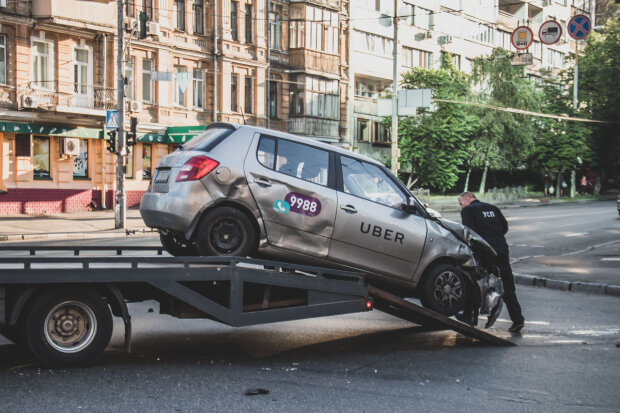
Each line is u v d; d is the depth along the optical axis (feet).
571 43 249.75
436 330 30.07
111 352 23.31
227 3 126.41
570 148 174.29
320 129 142.82
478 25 203.62
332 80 145.89
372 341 27.20
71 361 20.45
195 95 122.72
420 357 24.48
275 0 135.74
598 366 23.68
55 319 20.35
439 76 156.46
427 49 181.68
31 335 19.98
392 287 27.94
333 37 146.00
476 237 29.43
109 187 109.40
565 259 59.26
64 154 102.37
